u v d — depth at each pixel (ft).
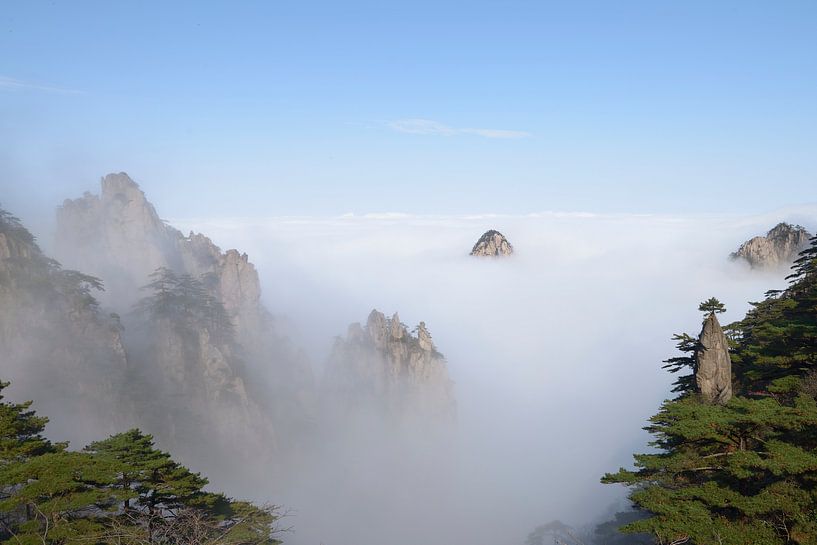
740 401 113.60
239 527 117.19
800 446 108.37
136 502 116.06
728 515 101.65
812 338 158.51
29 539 100.27
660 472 113.91
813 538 88.33
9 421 124.06
